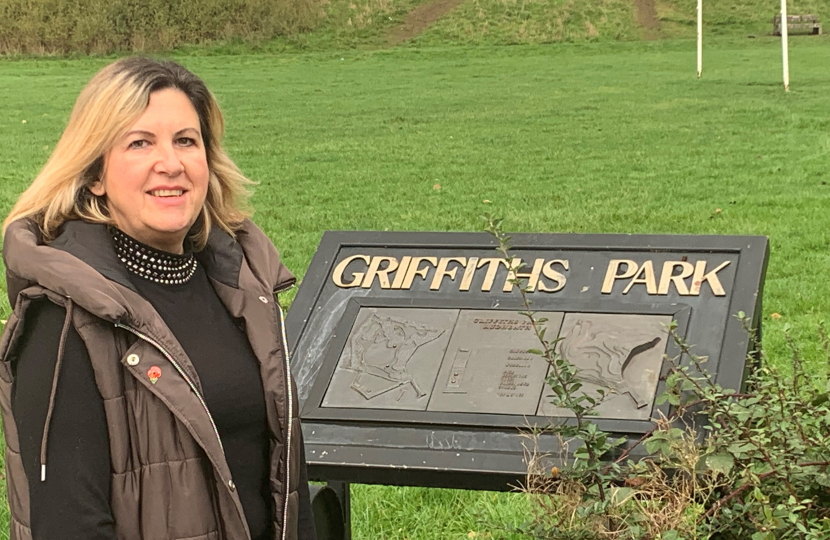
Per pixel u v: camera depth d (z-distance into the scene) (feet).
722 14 139.13
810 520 9.34
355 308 12.39
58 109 72.38
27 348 7.26
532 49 121.90
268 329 8.42
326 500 11.19
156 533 7.41
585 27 133.59
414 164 49.16
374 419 11.11
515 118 65.16
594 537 9.37
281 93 84.69
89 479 7.10
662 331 11.23
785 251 29.01
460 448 10.73
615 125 60.29
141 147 7.86
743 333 11.00
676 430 9.37
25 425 7.13
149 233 8.04
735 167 44.78
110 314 7.07
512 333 11.70
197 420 7.43
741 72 90.33
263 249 8.93
